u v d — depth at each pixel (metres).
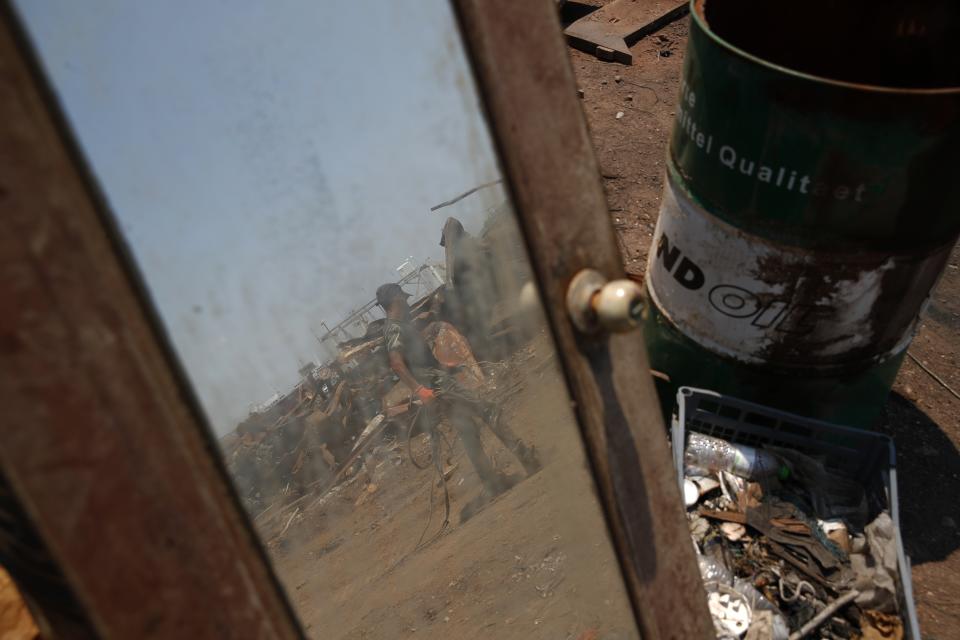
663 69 5.71
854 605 2.16
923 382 3.25
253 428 1.63
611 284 0.77
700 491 2.46
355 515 2.01
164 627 0.61
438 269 1.04
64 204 0.52
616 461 0.91
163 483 0.59
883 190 1.91
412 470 2.03
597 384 0.85
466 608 1.60
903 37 2.49
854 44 2.60
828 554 2.27
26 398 0.51
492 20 0.69
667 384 2.82
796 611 2.18
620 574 1.00
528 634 1.44
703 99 2.14
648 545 0.98
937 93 1.71
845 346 2.30
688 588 1.06
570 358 0.82
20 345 0.50
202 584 0.63
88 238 0.53
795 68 2.73
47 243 0.51
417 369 1.83
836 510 2.40
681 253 2.46
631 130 5.07
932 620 2.39
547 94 0.75
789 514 2.39
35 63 0.51
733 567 2.28
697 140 2.22
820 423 2.42
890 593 2.13
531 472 1.45
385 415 2.00
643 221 4.29
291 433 1.79
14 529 0.58
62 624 0.67
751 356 2.43
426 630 1.66
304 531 2.00
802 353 2.34
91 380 0.54
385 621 1.76
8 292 0.49
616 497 0.92
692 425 2.62
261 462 1.77
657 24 6.17
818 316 2.23
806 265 2.12
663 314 2.68
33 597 0.69
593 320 0.81
